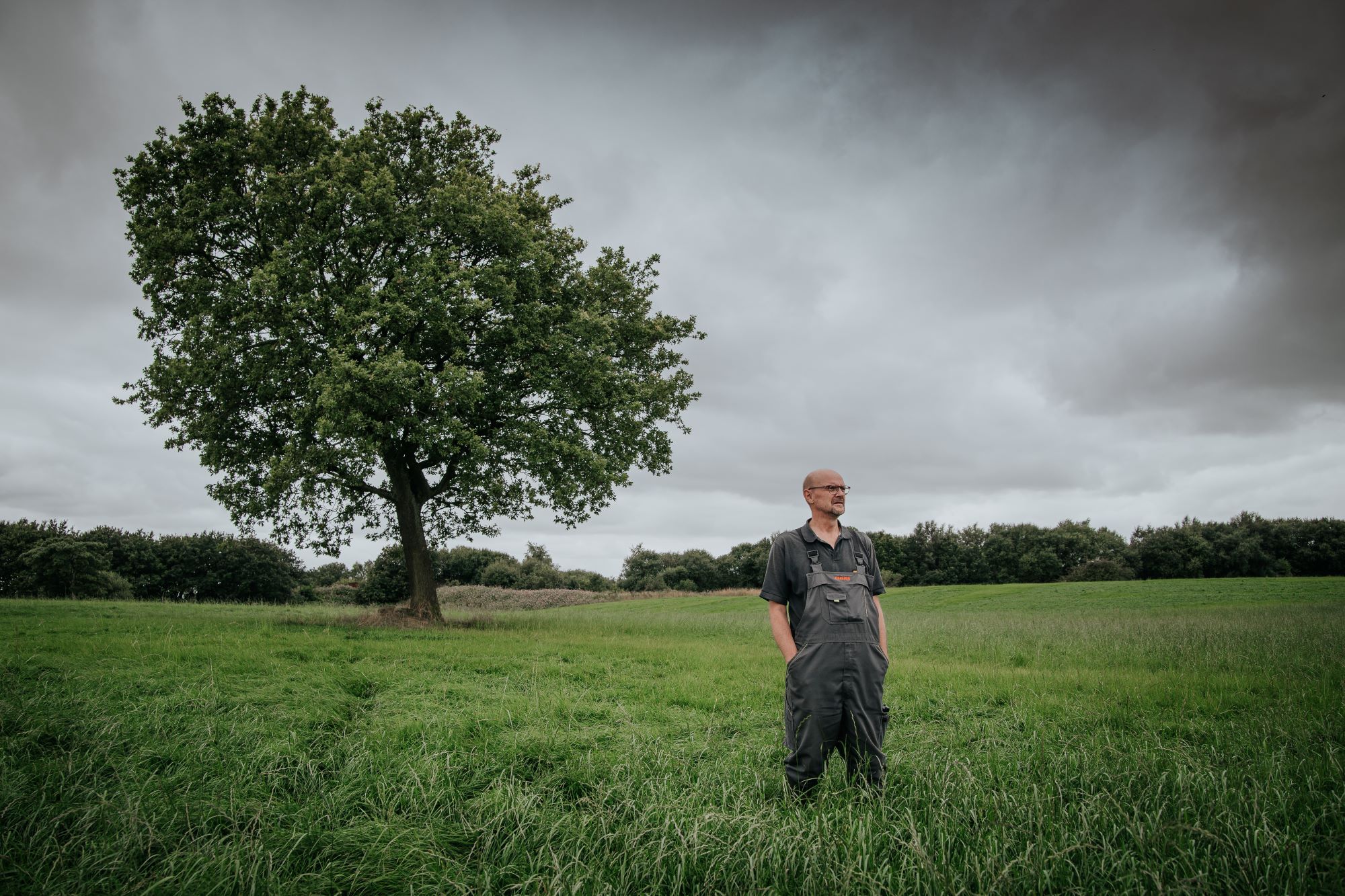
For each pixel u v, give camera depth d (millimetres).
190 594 56438
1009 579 94875
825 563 4293
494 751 5156
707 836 3398
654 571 98375
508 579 71062
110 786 4172
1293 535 84062
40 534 45906
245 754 4875
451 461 18938
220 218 16781
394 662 9828
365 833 3660
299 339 15852
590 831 3688
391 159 18422
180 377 16391
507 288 17078
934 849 3289
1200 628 15438
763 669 10258
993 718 6797
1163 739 5680
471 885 3213
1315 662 10039
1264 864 3123
